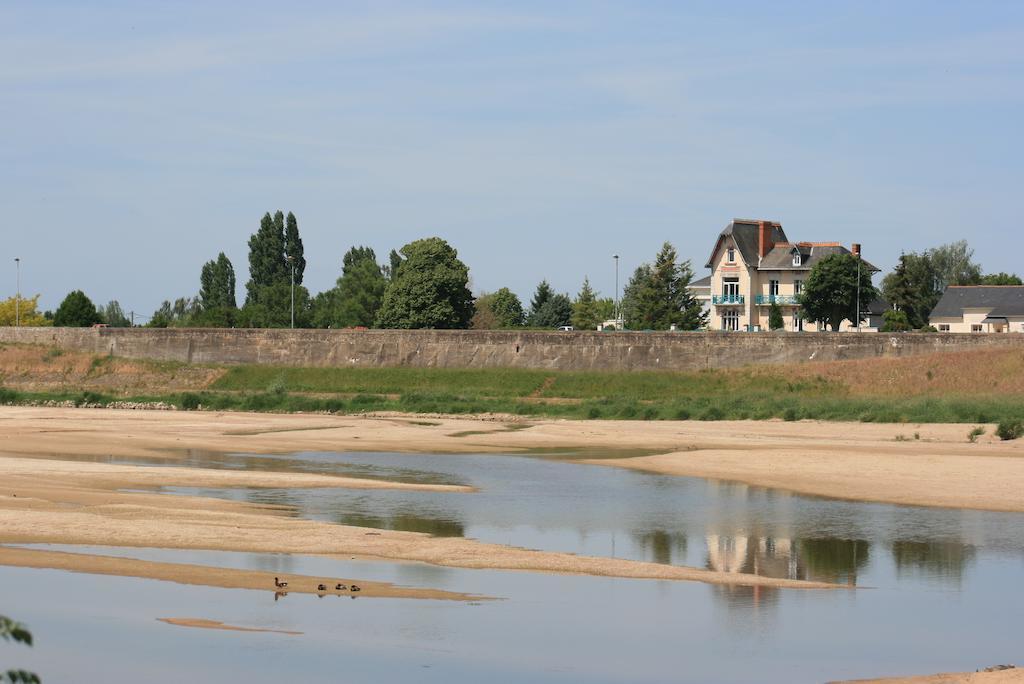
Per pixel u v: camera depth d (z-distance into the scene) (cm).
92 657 2483
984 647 2666
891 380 9631
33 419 8412
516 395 10612
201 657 2495
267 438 7375
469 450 6831
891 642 2700
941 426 7750
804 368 10138
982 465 5775
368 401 10075
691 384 10325
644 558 3647
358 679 2380
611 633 2750
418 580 3247
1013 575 3428
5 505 4188
